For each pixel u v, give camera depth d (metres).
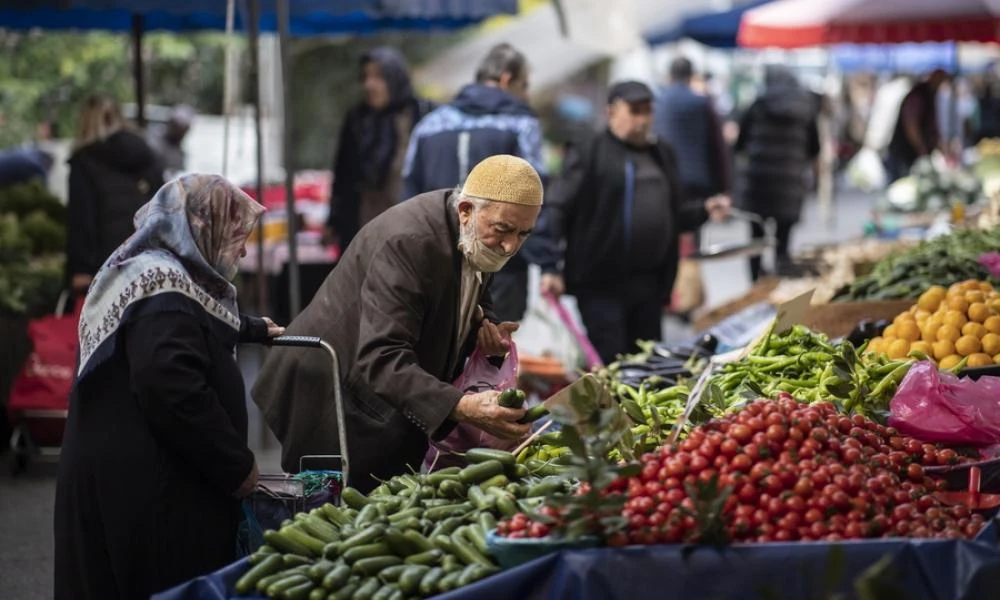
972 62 52.62
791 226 27.88
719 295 29.80
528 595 6.96
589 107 41.34
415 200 9.33
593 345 16.83
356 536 7.49
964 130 45.22
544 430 9.16
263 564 7.34
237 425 8.52
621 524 6.98
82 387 8.35
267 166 33.66
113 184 18.14
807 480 7.31
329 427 9.65
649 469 7.45
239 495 8.44
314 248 23.44
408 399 8.72
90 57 38.16
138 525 8.26
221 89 40.34
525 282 16.67
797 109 27.17
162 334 8.11
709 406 9.35
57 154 28.47
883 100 54.34
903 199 25.14
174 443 8.22
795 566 6.85
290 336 9.12
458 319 9.45
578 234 16.62
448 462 9.49
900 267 15.11
